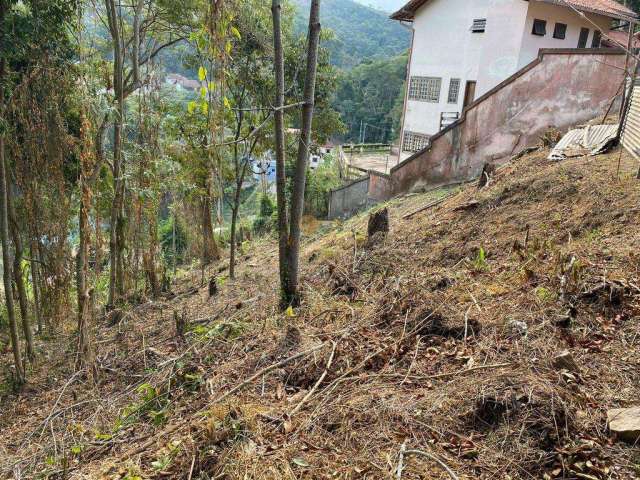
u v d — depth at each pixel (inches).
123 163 370.6
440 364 130.1
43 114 263.4
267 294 277.4
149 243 422.0
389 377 128.8
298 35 430.0
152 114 400.2
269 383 140.6
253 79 382.3
